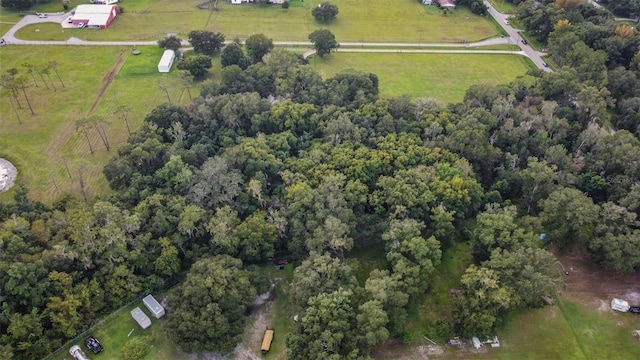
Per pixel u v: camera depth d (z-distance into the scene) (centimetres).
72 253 10906
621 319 11331
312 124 15962
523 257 10850
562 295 11794
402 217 12244
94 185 14888
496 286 10412
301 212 12181
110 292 11000
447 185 12769
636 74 19638
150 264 11562
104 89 19612
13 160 15762
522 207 14050
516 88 17638
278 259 12475
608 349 10756
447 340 10812
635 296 11812
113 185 13800
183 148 14862
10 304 10244
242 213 12912
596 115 16150
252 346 10600
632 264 11450
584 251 12888
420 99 16638
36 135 16912
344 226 11581
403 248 11156
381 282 10275
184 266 12044
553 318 11312
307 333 10006
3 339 9831
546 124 15525
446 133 15225
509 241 11506
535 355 10606
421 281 10962
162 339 10631
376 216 12575
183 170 13300
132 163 14075
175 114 15775
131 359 10194
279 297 11606
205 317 10025
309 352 9644
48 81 19975
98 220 11775
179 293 10712
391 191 12681
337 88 17188
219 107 16088
